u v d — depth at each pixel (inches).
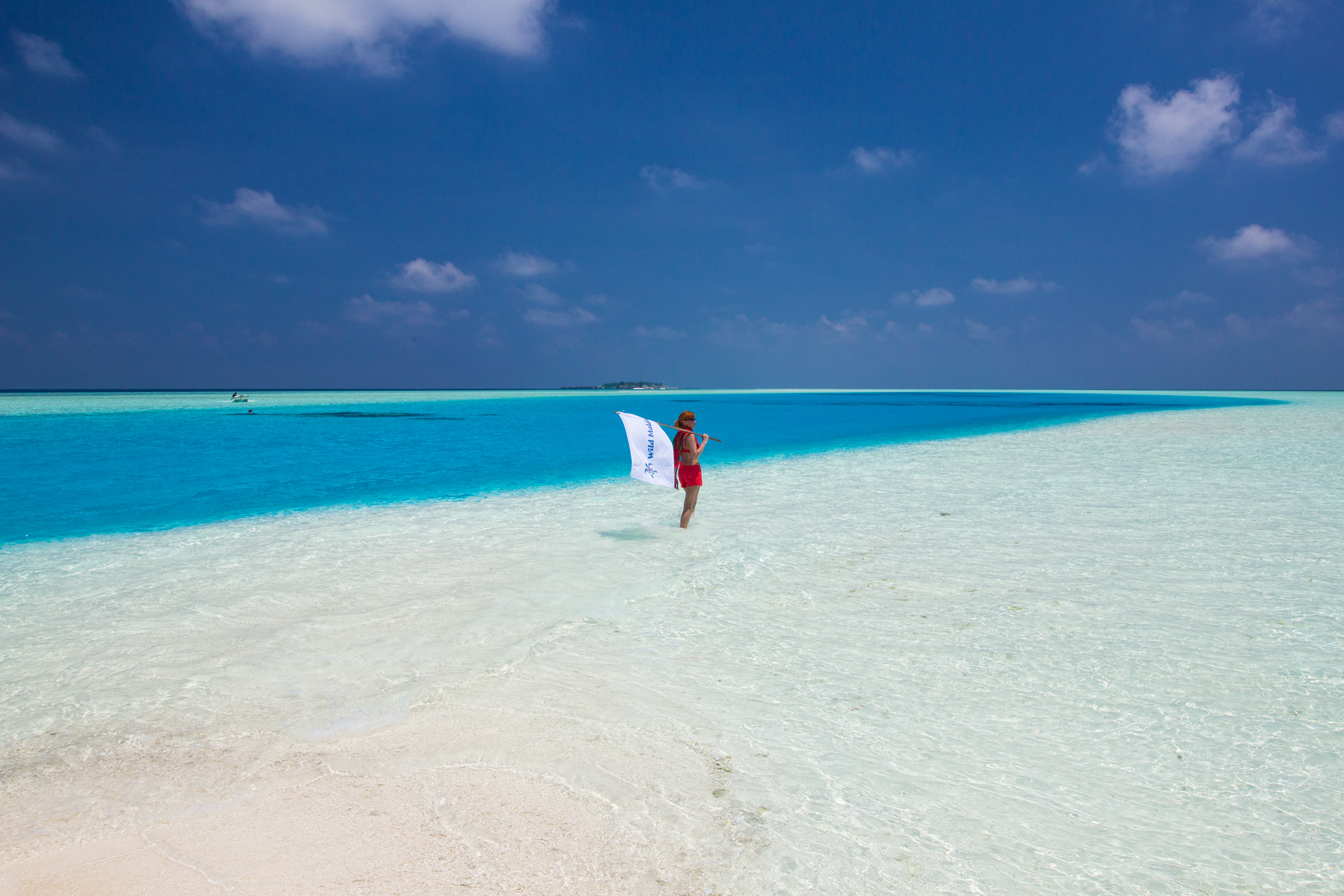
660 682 157.6
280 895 87.5
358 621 201.9
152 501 424.8
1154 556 258.1
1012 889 89.1
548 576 247.4
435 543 303.3
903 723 136.3
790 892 88.6
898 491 428.8
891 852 97.0
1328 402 2050.9
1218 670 157.8
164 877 91.7
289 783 116.1
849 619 197.9
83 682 160.2
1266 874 91.8
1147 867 93.5
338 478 533.6
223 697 151.9
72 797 112.5
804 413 1737.2
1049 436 832.9
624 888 89.6
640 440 321.4
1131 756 122.8
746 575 245.0
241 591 233.1
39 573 258.7
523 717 140.8
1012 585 226.4
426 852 97.0
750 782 115.6
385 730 135.6
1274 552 258.5
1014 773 117.9
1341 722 133.3
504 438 941.8
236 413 1528.1
